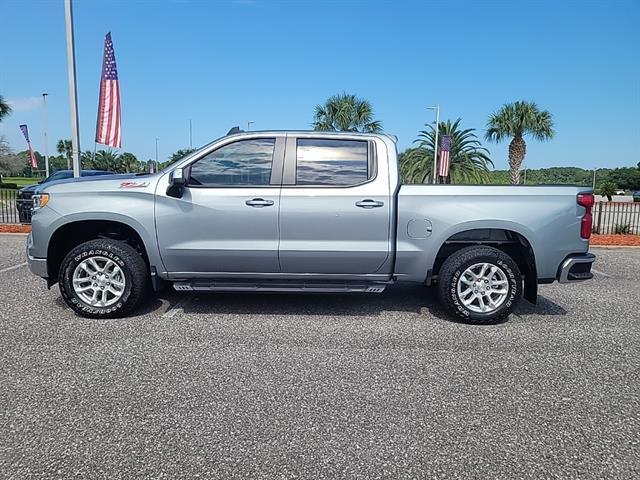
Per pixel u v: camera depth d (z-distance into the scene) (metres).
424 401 3.34
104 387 3.48
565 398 3.41
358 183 4.96
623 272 8.16
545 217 4.90
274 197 4.91
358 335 4.69
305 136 5.05
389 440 2.85
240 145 5.04
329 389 3.50
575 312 5.60
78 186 5.04
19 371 3.73
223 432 2.91
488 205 4.91
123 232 5.38
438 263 5.30
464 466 2.61
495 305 5.02
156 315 5.22
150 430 2.92
